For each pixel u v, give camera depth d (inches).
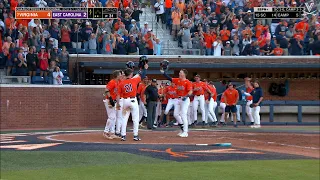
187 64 1916.8
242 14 2149.4
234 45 2030.0
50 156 766.5
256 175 633.0
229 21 2090.3
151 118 1460.4
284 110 1975.9
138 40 1941.4
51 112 1708.9
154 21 2127.2
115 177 599.5
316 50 2071.9
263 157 799.7
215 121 1654.8
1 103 1659.7
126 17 2012.8
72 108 1726.1
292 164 738.8
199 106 1680.6
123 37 1937.7
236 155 811.4
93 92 1748.3
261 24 2135.8
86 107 1742.1
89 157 758.5
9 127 1662.2
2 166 681.0
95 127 1706.4
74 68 1846.7
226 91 1689.2
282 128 1643.7
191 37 2043.6
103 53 1884.8
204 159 759.7
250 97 1660.9
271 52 2049.7
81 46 1904.5
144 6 2166.6
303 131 1449.3
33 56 1747.0
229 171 655.8
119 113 1100.5
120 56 1863.9
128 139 1079.0
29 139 1077.1
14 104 1673.2
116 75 1053.8
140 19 2118.6
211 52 2006.6
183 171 646.5
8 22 1788.9
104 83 1916.8
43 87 1701.5
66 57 1829.5
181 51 1991.9
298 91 2089.1
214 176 617.0
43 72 1759.4
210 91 1622.8
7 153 800.3
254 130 1476.4
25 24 1831.9
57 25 1870.1
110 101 1063.6
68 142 995.9
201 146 934.4
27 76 1738.4
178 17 2049.7
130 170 649.0
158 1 2111.2
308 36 2111.2
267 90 2075.5
